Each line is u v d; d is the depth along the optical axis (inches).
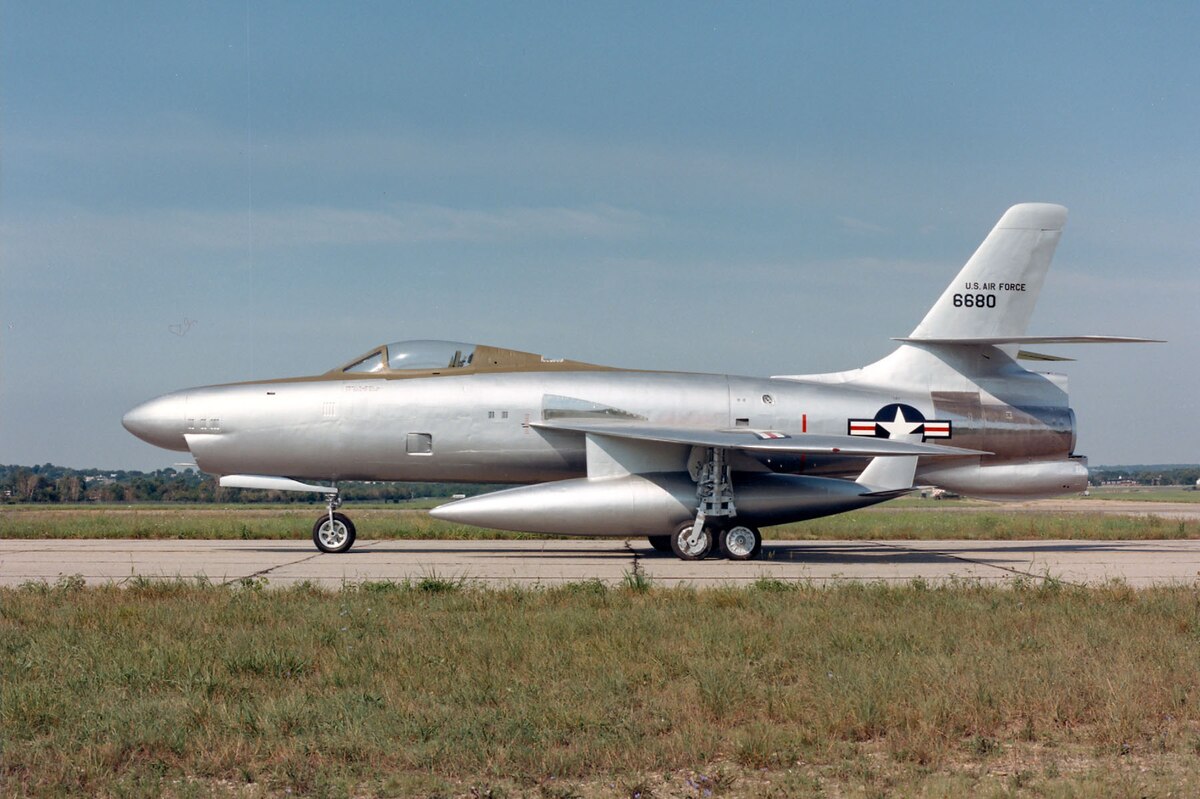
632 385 748.0
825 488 697.6
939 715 257.1
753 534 689.6
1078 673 301.0
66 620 387.5
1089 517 1373.0
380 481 762.2
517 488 685.9
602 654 327.9
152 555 732.0
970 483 794.8
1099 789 206.7
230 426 732.7
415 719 254.1
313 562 671.1
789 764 231.0
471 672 303.3
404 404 733.3
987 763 231.9
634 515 678.5
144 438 743.7
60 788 209.2
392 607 425.1
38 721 255.3
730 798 208.8
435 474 746.2
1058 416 789.2
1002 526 1071.0
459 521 673.6
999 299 784.3
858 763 230.8
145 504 3002.0
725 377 769.6
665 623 381.7
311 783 213.9
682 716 261.6
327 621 384.2
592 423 724.7
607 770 226.1
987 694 273.7
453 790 213.9
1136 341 710.5
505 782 218.7
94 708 266.2
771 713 264.7
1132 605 438.6
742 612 415.2
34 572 598.5
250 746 236.7
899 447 684.7
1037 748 243.3
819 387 770.2
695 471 697.6
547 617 393.1
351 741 236.8
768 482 701.3
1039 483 794.8
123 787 209.3
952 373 786.8
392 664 315.6
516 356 777.6
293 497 3774.6
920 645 345.4
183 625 375.6
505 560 691.4
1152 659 323.0
